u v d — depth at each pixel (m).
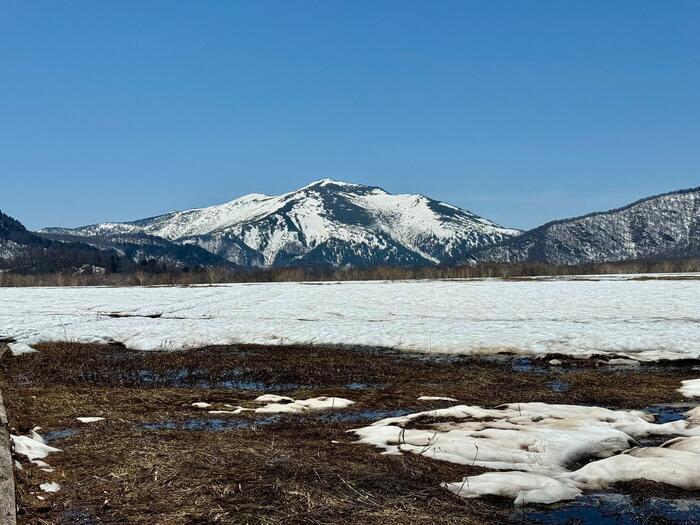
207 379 18.12
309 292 55.44
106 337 26.33
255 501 7.12
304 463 8.43
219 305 41.66
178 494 7.39
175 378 18.31
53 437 10.55
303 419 12.09
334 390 15.31
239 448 9.24
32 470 8.23
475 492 7.80
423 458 9.06
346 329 26.97
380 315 33.50
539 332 24.75
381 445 9.85
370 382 17.12
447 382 16.77
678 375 17.58
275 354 22.11
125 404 13.37
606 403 13.88
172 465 8.38
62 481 8.01
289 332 26.41
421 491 7.68
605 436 10.13
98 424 11.50
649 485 8.11
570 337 23.30
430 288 58.72
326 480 7.80
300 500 7.13
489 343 22.84
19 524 6.68
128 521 6.76
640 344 21.81
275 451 9.08
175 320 32.00
